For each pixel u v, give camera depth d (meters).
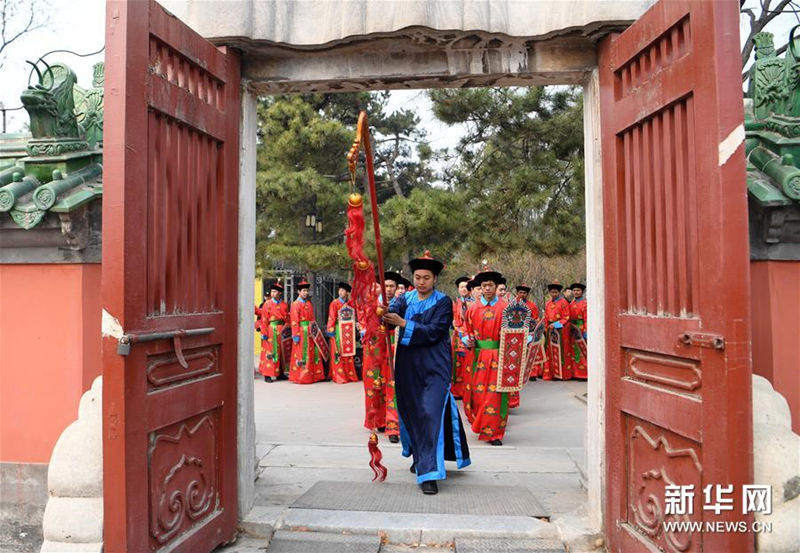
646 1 3.13
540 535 3.47
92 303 3.79
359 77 3.57
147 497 2.64
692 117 2.55
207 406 3.16
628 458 3.10
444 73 3.52
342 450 5.54
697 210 2.48
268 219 12.62
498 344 6.16
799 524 2.52
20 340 3.77
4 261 3.74
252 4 3.35
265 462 5.07
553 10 3.28
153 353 2.69
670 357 2.69
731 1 2.35
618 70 3.18
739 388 2.27
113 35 2.54
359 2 3.29
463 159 11.48
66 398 3.71
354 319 11.12
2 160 4.15
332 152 12.62
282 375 11.75
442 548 3.45
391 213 10.96
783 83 3.35
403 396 4.57
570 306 11.89
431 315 4.55
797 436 2.74
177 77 2.96
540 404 8.95
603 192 3.31
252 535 3.55
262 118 12.38
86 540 2.87
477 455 5.41
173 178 2.91
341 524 3.57
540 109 10.54
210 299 3.28
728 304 2.29
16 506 3.74
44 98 3.65
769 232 3.11
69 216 3.51
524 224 10.80
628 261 3.10
